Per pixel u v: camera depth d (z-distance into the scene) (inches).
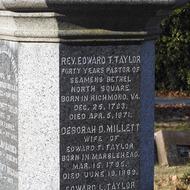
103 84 158.1
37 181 158.9
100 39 156.4
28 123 158.6
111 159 159.8
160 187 224.5
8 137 164.6
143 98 162.9
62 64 155.5
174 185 225.9
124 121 159.8
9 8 154.3
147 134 165.0
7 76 163.8
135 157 161.3
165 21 442.3
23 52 157.9
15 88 160.4
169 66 454.6
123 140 160.2
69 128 156.9
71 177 157.8
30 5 151.2
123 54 158.7
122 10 154.0
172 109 389.4
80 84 156.7
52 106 156.4
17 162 161.2
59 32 153.8
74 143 157.4
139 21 157.5
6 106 164.9
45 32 154.7
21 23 156.2
